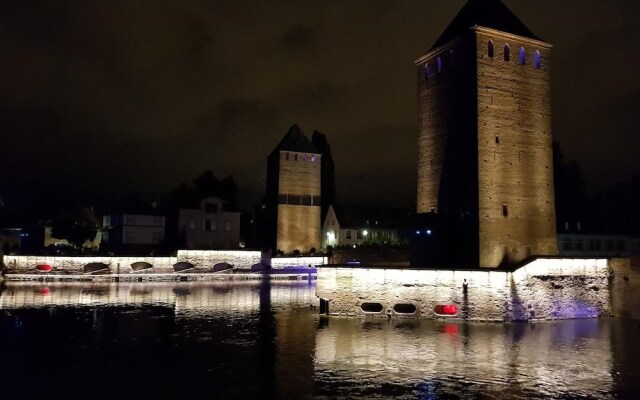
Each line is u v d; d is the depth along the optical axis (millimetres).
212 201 81312
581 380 21078
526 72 45281
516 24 46250
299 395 19188
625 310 36469
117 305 40938
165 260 63875
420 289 34688
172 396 19094
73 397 19016
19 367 22781
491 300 33750
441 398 18922
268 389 19828
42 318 34625
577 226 72562
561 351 25641
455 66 45781
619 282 36625
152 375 21578
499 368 22703
